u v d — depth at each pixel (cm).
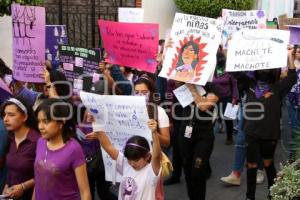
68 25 1141
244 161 648
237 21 656
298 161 397
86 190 348
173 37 515
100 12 1166
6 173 415
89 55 546
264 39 518
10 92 484
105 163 426
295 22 764
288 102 693
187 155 514
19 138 392
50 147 352
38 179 353
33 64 525
